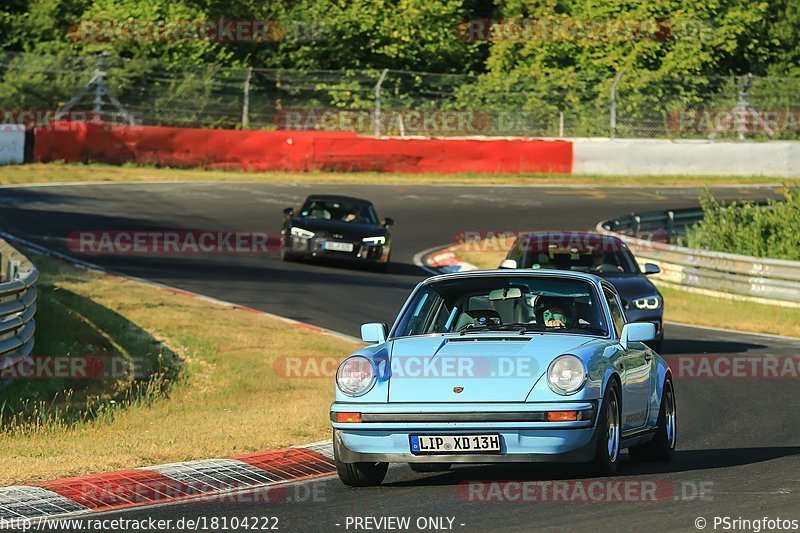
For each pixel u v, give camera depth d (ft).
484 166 491.31
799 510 78.02
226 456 107.96
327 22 574.15
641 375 100.27
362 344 194.70
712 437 122.52
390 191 433.48
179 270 262.26
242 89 503.61
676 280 287.48
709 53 599.57
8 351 146.82
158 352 180.86
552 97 534.78
